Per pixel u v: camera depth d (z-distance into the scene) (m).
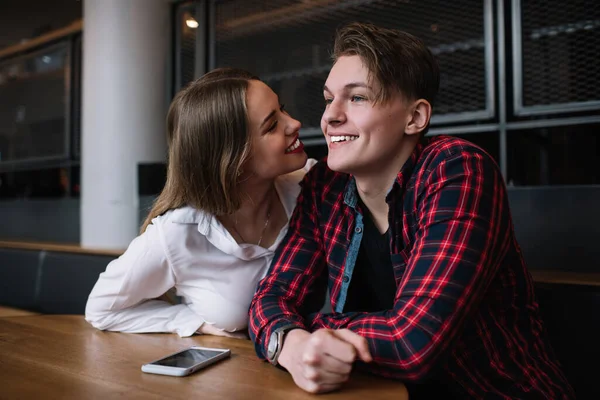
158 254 1.24
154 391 0.78
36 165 3.55
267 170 1.20
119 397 0.75
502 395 0.96
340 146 1.02
